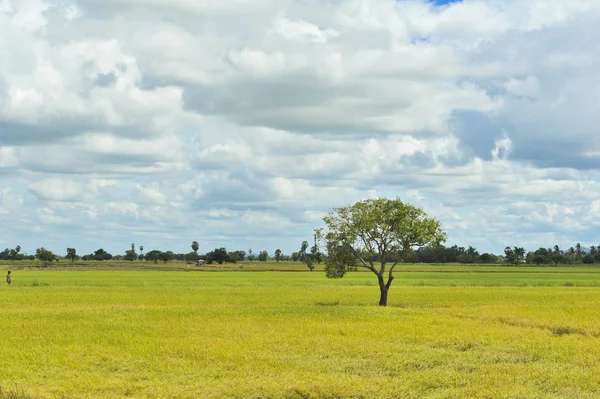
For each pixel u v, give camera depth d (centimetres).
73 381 2294
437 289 8681
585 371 2489
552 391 2181
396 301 6375
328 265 5925
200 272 16875
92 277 12769
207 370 2469
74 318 4400
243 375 2389
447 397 2084
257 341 3192
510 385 2227
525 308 5344
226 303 6006
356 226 5884
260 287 9156
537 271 18012
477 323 4138
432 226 5797
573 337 3484
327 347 2997
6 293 7431
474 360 2727
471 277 13488
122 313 4778
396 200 5847
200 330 3656
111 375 2417
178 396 2081
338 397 2098
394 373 2455
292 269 19725
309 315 4597
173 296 6981
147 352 2889
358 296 7094
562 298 6744
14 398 2039
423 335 3450
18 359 2753
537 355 2862
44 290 8088
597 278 12988
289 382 2220
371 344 3086
